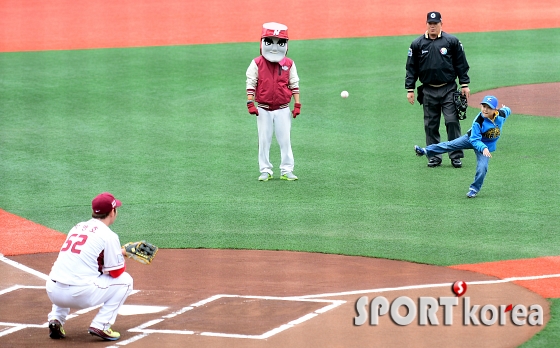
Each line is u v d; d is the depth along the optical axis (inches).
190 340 1127.6
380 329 1154.0
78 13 5664.4
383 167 2214.6
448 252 1528.1
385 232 1668.3
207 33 4867.1
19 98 3238.2
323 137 2583.7
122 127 2768.2
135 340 1136.2
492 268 1427.2
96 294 1127.6
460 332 1140.5
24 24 5246.1
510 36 4579.2
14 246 1628.9
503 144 2427.4
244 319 1202.6
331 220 1760.6
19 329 1195.9
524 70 3654.0
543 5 5728.3
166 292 1338.6
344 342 1107.9
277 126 2068.2
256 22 5231.3
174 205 1899.6
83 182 2116.1
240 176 2154.3
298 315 1213.1
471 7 5674.2
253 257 1529.3
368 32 4810.5
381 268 1441.9
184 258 1531.7
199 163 2297.0
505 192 1941.4
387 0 6102.4
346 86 3410.4
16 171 2228.1
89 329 1133.1
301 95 3257.9
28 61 4040.4
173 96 3275.1
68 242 1149.7
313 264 1476.4
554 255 1499.8
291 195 1963.6
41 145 2527.1
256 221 1768.0
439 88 2183.8
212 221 1772.9
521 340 1111.0
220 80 3580.2
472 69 3705.7
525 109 2898.6
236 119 2871.6
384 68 3796.8
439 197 1915.6
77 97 3260.3
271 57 2007.9
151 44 4525.1
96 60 4067.4
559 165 2172.7
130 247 1165.7
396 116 2871.6
